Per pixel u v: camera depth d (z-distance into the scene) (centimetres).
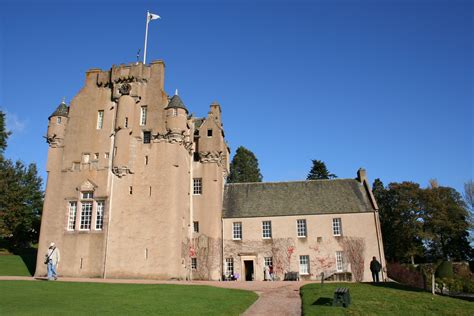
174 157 3888
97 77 4269
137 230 3700
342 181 4894
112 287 2417
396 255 6544
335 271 4241
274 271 4294
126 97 4025
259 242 4419
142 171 3884
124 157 3847
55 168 4003
